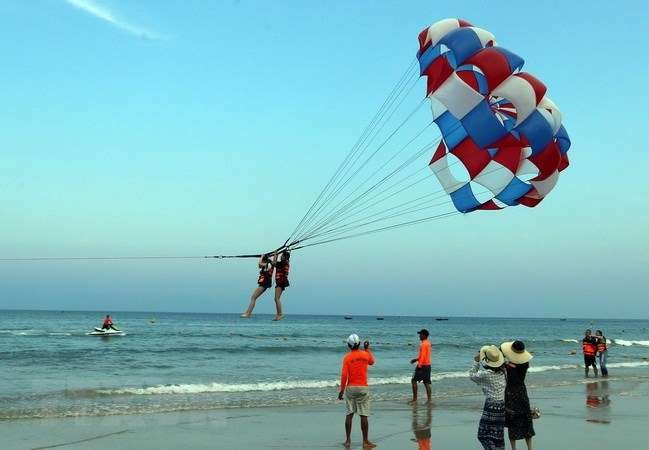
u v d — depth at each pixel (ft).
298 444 43.45
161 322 401.08
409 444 43.68
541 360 149.18
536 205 49.08
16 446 41.22
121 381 84.33
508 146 46.16
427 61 49.32
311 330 316.40
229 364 115.55
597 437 45.93
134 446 42.11
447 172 50.96
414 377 64.03
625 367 124.67
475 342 231.91
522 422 36.60
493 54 45.37
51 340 176.35
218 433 47.06
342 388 43.73
